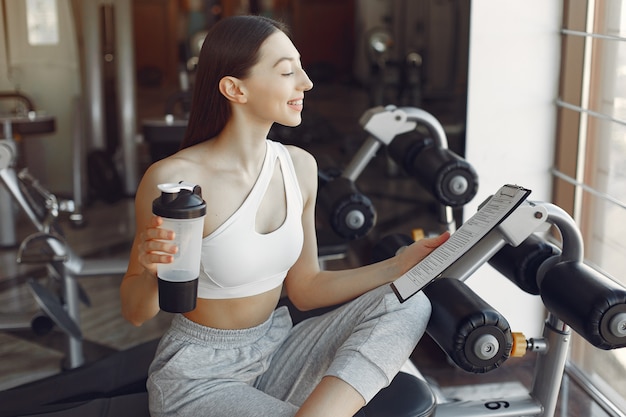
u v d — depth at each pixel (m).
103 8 5.42
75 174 4.69
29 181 2.77
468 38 2.69
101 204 5.18
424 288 1.66
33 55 4.88
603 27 2.48
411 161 2.33
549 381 1.78
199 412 1.56
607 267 2.51
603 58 2.50
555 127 2.76
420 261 1.63
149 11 10.05
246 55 1.54
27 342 3.09
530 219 1.62
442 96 5.99
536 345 1.76
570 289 1.58
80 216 4.64
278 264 1.64
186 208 1.33
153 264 1.37
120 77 5.18
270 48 1.55
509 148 2.76
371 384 1.45
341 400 1.42
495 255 1.87
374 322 1.52
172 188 1.34
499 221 1.53
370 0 8.77
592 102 2.56
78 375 1.99
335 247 2.80
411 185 5.51
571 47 2.63
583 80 2.59
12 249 4.24
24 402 1.89
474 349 1.50
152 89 9.89
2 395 1.93
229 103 1.59
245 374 1.64
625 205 2.26
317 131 6.74
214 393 1.58
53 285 3.02
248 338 1.65
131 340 3.10
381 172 5.88
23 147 4.97
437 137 2.32
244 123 1.59
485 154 2.76
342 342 1.64
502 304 2.88
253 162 1.62
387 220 4.69
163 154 4.62
